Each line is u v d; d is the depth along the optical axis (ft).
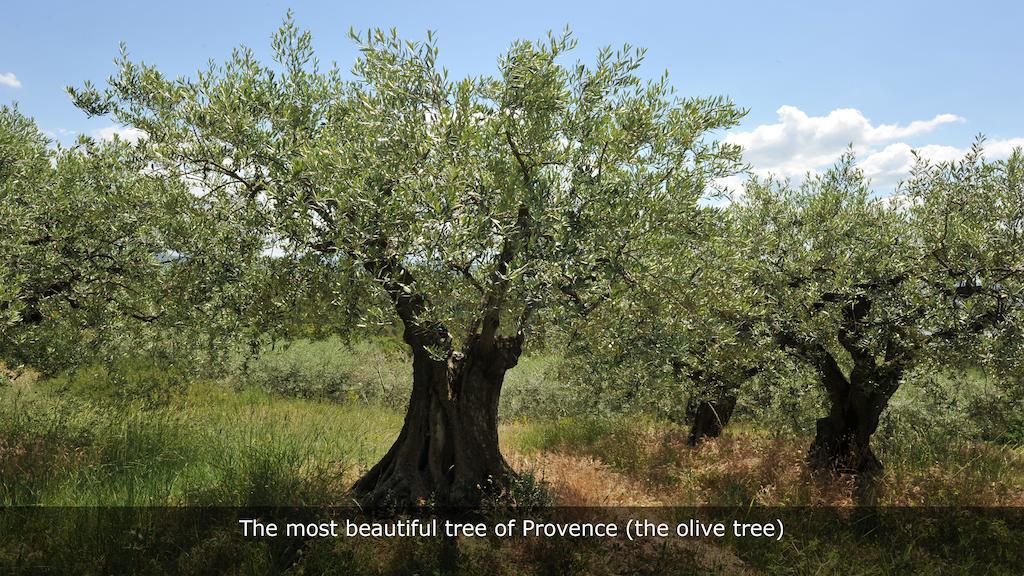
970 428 33.71
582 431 38.22
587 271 17.79
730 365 28.66
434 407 22.85
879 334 24.68
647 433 36.06
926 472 26.73
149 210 21.53
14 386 40.70
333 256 19.40
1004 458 31.55
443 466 22.74
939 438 32.99
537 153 18.16
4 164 25.49
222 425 32.60
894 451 31.37
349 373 54.44
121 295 25.00
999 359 22.31
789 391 30.22
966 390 34.32
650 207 17.63
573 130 18.25
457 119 16.97
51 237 23.43
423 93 17.56
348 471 27.20
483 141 17.93
